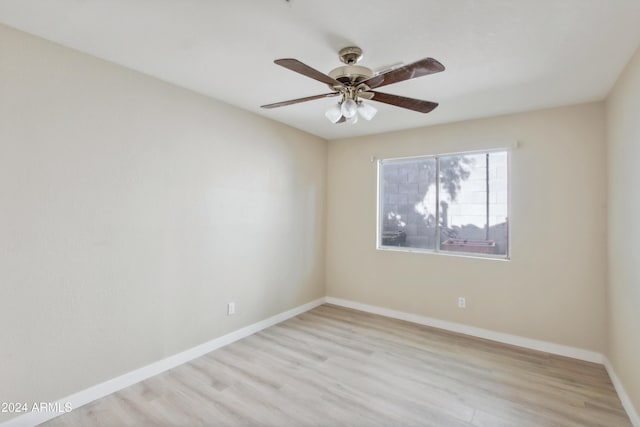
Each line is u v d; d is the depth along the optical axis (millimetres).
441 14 1692
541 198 3143
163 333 2670
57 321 2078
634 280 2066
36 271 1987
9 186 1880
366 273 4258
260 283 3580
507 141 3307
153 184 2578
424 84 2576
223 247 3154
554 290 3084
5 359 1881
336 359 2904
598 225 2893
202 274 2967
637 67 1991
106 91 2285
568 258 3023
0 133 1846
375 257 4176
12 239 1895
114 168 2338
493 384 2512
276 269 3793
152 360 2594
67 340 2125
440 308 3697
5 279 1875
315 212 4402
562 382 2549
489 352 3076
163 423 2029
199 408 2180
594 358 2898
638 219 1976
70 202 2123
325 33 1893
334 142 4570
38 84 1979
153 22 1813
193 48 2107
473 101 2939
